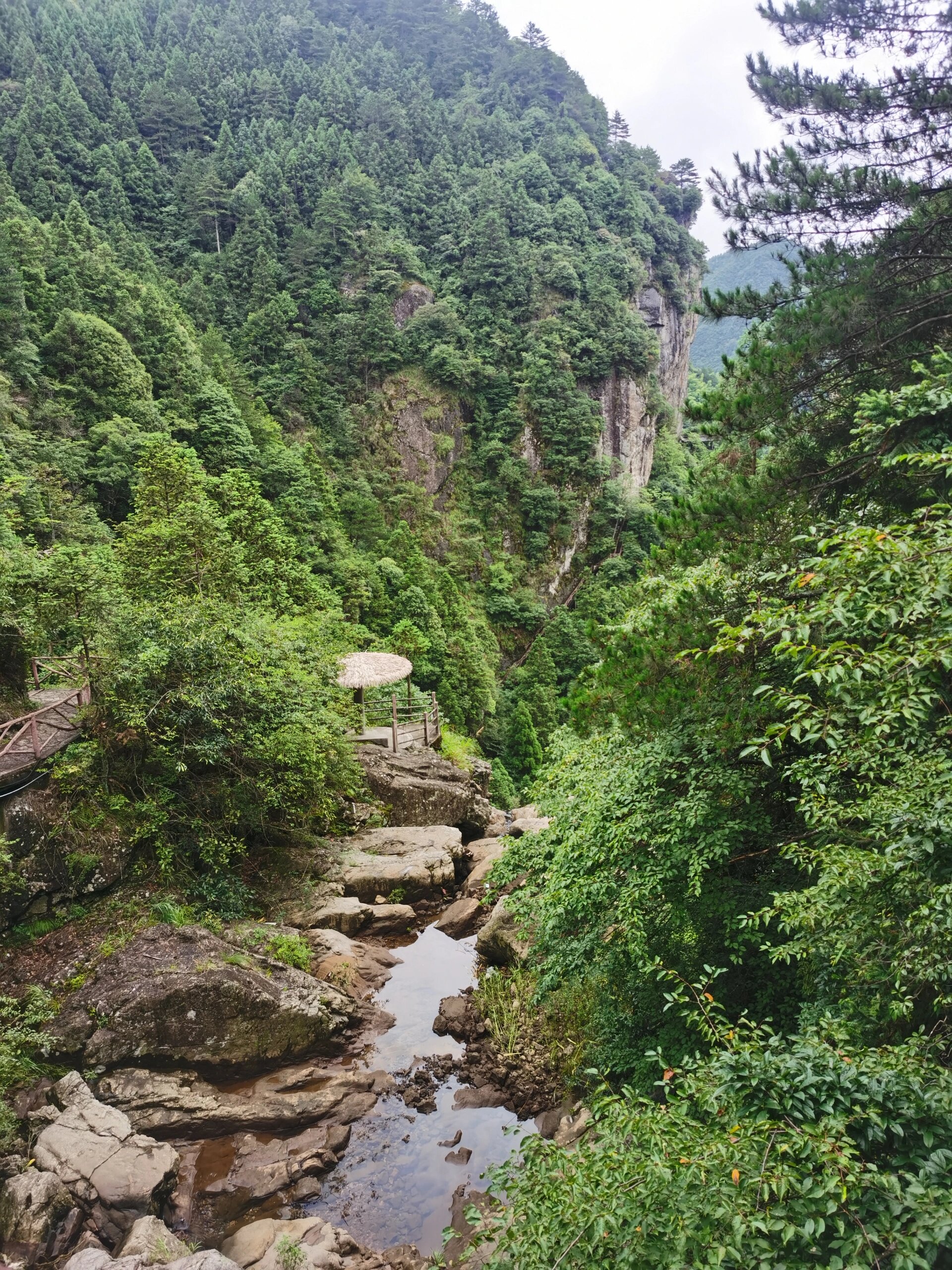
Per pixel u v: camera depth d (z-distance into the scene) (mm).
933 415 8438
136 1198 8188
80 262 56188
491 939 13688
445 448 78000
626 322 84625
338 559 52844
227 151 92250
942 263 10742
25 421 41375
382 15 136500
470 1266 7922
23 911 11750
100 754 13258
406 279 85188
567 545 78062
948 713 5590
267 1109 10273
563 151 104938
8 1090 9758
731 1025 5184
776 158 10945
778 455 10930
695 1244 4012
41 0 104438
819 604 4770
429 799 19125
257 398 68562
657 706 8742
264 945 12617
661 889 8523
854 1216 3826
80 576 14258
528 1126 10109
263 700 14938
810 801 6273
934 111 10070
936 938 4891
